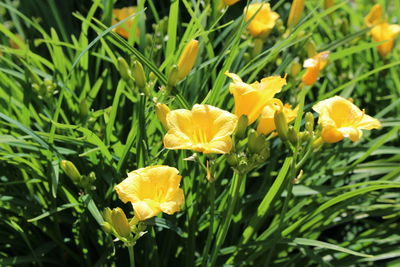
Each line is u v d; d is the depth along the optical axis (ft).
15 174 3.98
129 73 3.69
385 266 3.96
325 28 4.73
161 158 3.69
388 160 4.10
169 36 3.93
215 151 3.16
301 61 4.33
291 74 4.03
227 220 3.48
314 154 4.12
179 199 3.20
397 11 4.98
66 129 3.92
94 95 4.05
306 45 4.17
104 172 3.85
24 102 3.87
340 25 4.71
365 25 4.72
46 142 3.61
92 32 4.90
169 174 3.24
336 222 3.96
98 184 3.88
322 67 3.96
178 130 3.23
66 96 4.00
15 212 3.84
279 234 3.60
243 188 3.87
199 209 3.93
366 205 4.01
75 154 3.85
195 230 3.82
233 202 3.44
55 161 3.67
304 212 3.92
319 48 4.35
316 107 3.40
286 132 3.38
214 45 4.23
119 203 3.87
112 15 4.30
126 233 3.26
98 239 3.86
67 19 4.97
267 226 4.15
